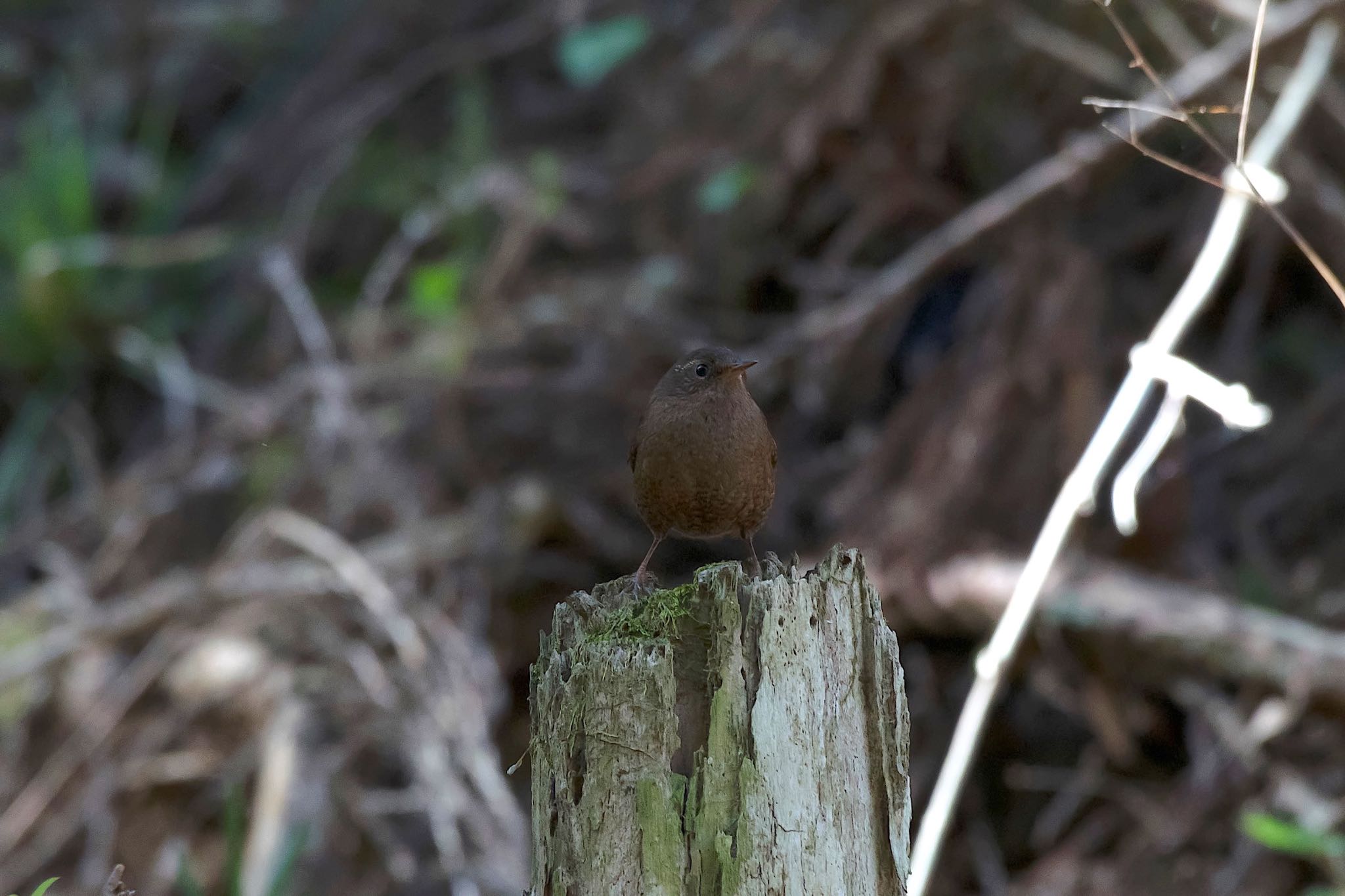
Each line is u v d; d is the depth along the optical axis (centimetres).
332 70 1769
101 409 1588
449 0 1775
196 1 1964
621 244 1493
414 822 1132
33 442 1520
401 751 1095
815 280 1309
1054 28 1235
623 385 1342
